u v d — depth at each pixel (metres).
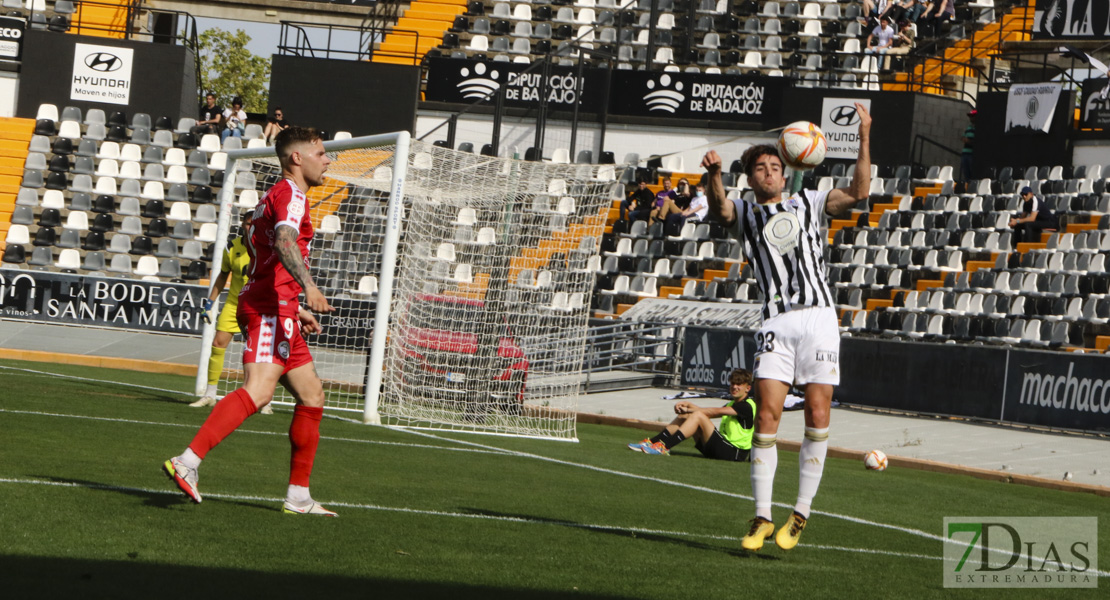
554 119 48.97
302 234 10.35
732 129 48.12
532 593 7.89
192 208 47.53
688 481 16.25
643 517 12.12
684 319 35.44
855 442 24.41
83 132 49.41
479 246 25.88
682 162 48.47
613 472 16.59
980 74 47.16
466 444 19.09
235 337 29.98
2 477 10.93
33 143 48.03
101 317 37.09
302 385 10.41
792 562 9.96
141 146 48.75
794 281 10.24
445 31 55.09
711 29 53.66
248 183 48.28
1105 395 23.84
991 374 26.05
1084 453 22.61
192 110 52.91
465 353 24.77
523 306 25.44
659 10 54.59
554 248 25.38
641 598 8.02
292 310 10.27
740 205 10.55
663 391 32.25
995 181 41.69
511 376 24.88
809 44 53.28
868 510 14.34
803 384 10.31
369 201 32.59
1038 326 33.53
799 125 10.80
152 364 33.25
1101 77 41.88
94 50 50.69
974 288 36.75
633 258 42.69
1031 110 42.75
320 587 7.53
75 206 45.84
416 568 8.43
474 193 24.52
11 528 8.63
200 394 22.52
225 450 14.80
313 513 10.48
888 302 38.06
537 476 15.26
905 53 48.50
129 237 44.97
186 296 36.97
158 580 7.39
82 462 12.45
